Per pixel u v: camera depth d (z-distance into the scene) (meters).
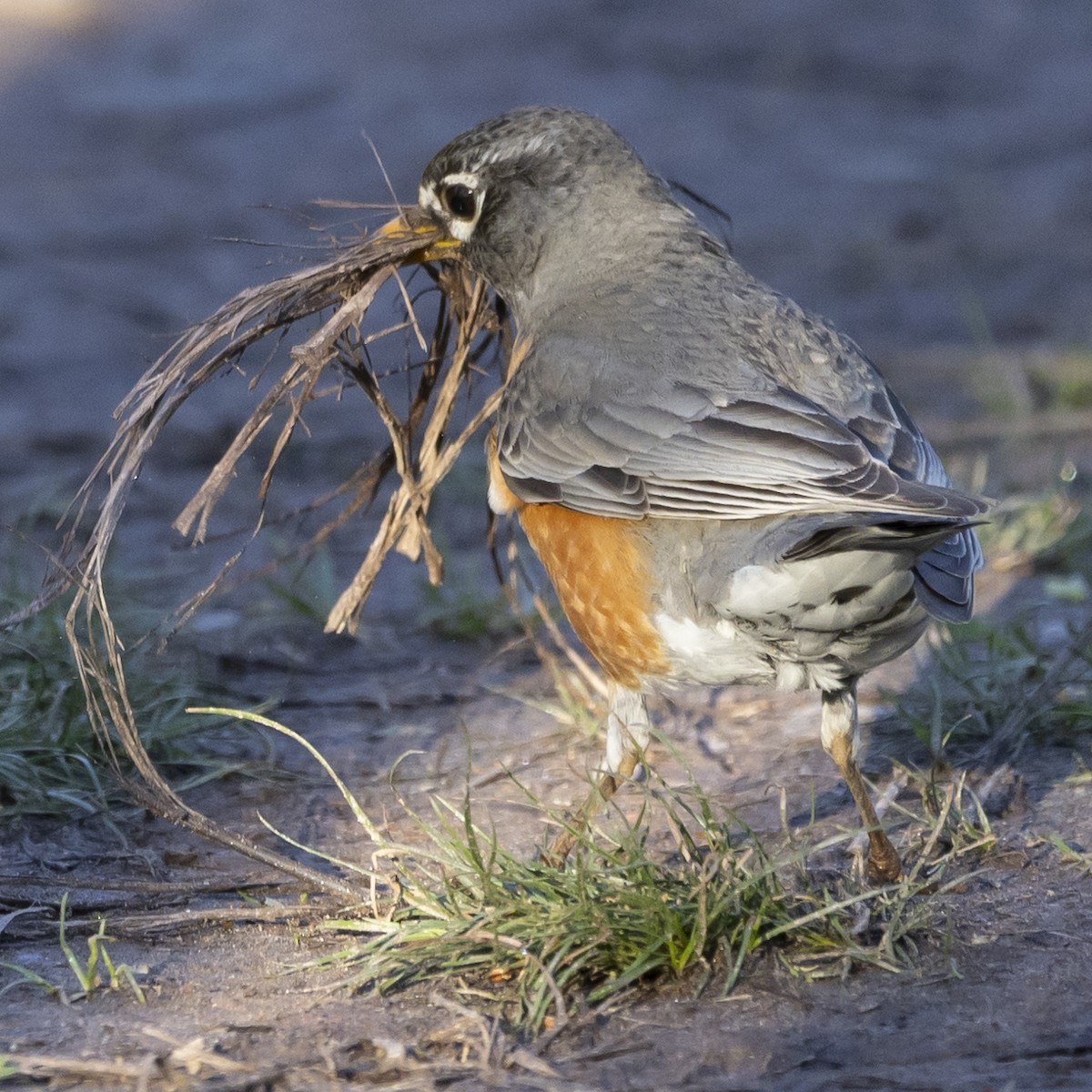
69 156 29.97
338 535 15.84
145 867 9.24
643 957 7.55
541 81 32.81
